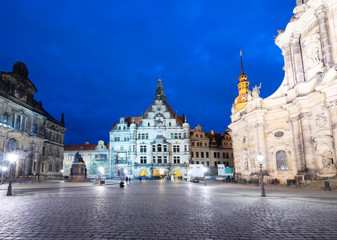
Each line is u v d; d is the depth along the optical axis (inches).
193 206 525.0
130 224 344.8
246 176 1601.9
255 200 635.5
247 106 1560.0
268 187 1162.6
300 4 1307.8
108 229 315.6
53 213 430.9
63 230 309.3
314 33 1183.6
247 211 454.6
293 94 1291.8
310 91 1172.5
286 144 1326.3
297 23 1270.9
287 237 280.1
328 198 661.9
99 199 672.4
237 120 1739.7
